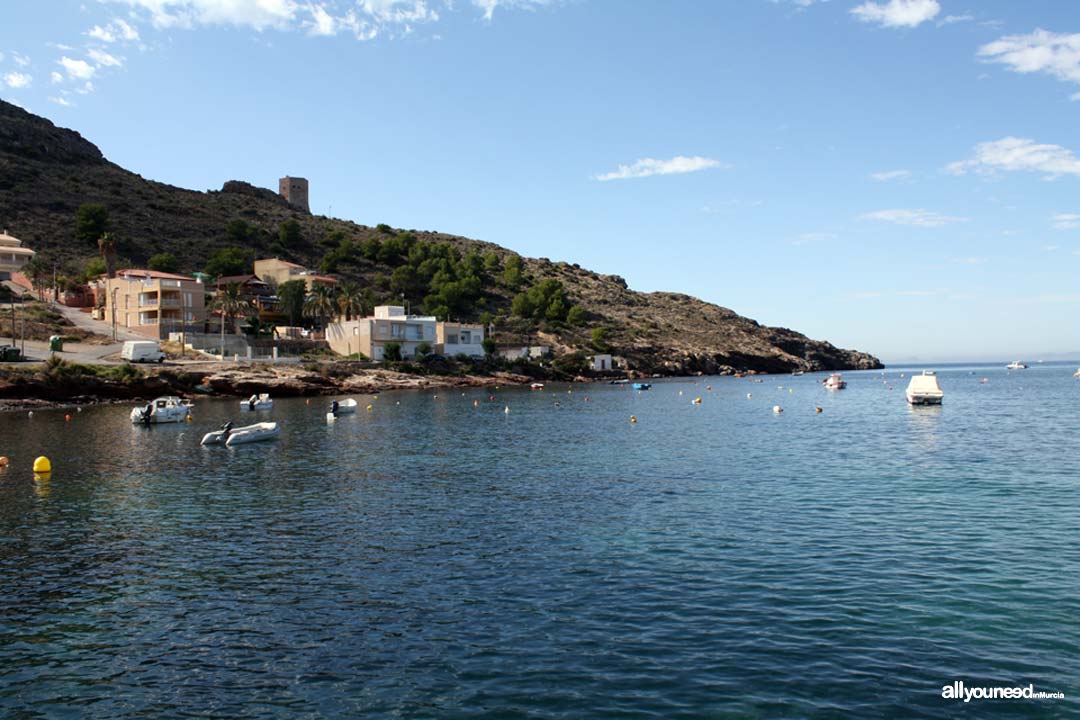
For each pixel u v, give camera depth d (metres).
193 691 17.83
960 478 42.56
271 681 18.23
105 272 168.50
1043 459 49.28
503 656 19.28
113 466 50.94
